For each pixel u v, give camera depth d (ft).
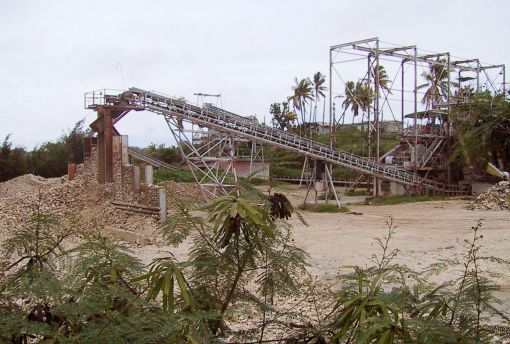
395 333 9.30
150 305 10.61
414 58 176.45
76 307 9.93
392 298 10.13
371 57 176.24
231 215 10.30
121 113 116.06
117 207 96.53
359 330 9.52
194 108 124.98
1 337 9.33
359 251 65.51
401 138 179.93
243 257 11.51
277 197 11.70
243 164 148.15
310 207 136.87
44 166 232.53
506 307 22.20
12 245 11.60
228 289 11.98
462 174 172.04
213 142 145.48
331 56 181.27
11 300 10.50
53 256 11.96
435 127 177.68
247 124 131.13
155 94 119.03
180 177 160.97
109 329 9.45
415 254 60.39
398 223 100.89
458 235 79.20
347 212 129.70
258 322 15.37
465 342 9.53
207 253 11.74
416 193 168.14
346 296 10.94
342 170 244.63
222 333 12.00
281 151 147.74
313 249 68.13
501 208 120.06
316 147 142.41
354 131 314.35
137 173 103.04
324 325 11.59
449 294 10.85
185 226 12.07
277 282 12.24
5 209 91.45
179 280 10.49
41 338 10.24
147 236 67.31
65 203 97.71
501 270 38.11
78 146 241.35
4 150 213.25
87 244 12.05
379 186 170.81
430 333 9.34
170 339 9.69
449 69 175.83
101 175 112.78
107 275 11.61
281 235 12.48
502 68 197.88
